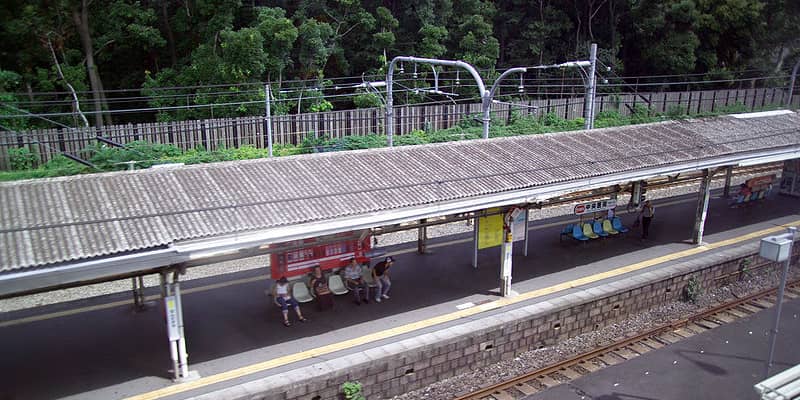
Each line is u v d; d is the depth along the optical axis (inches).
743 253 776.3
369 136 1373.0
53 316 590.2
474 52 1669.5
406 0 1587.1
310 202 520.4
